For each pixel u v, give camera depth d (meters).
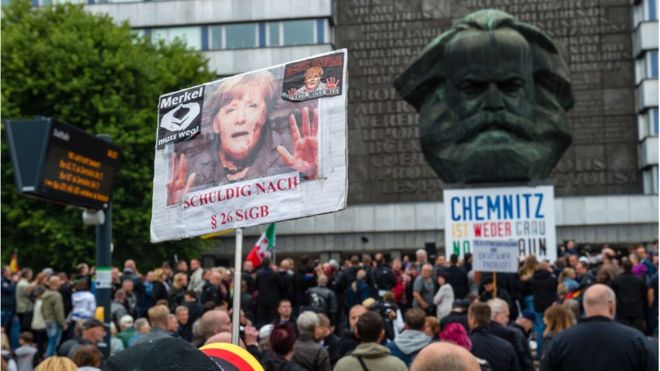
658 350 6.45
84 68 37.31
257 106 5.71
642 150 44.66
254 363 3.41
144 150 37.97
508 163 23.80
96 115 37.75
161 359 2.41
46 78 37.06
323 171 5.42
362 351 6.94
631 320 15.29
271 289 18.41
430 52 24.89
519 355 9.64
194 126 5.93
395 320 15.14
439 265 18.97
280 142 5.60
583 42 45.38
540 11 45.53
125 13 51.62
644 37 44.38
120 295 16.78
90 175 12.69
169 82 40.16
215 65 50.53
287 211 5.52
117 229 37.28
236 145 5.74
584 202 44.78
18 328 19.27
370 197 46.16
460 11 45.78
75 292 17.56
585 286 15.90
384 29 46.44
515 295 17.61
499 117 24.02
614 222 44.56
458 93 24.41
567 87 24.80
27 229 35.94
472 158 23.95
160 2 51.47
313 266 19.86
